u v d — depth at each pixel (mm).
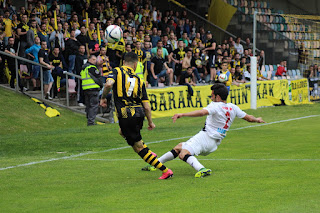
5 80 35250
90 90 31547
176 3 56406
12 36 35938
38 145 22688
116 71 14234
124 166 16953
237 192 12414
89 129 28844
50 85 34594
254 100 42188
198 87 40250
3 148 21844
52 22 38469
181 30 50938
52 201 11930
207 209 10852
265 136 25344
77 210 11031
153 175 15125
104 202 11734
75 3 43125
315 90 53844
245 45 56656
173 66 42969
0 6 38094
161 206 11211
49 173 15703
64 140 24281
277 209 10703
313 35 58594
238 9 62000
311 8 69500
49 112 33125
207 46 46781
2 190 13234
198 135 14773
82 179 14641
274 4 66625
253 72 41938
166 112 37469
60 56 35562
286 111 39812
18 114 31469
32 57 34844
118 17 43656
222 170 15641
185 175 14992
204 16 59906
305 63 56156
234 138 24609
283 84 48219
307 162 16938
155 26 47906
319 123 31469
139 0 50562
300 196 11844
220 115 14477
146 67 37969
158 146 22281
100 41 39156
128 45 36656
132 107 14219
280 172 15047
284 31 61188
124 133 14328
